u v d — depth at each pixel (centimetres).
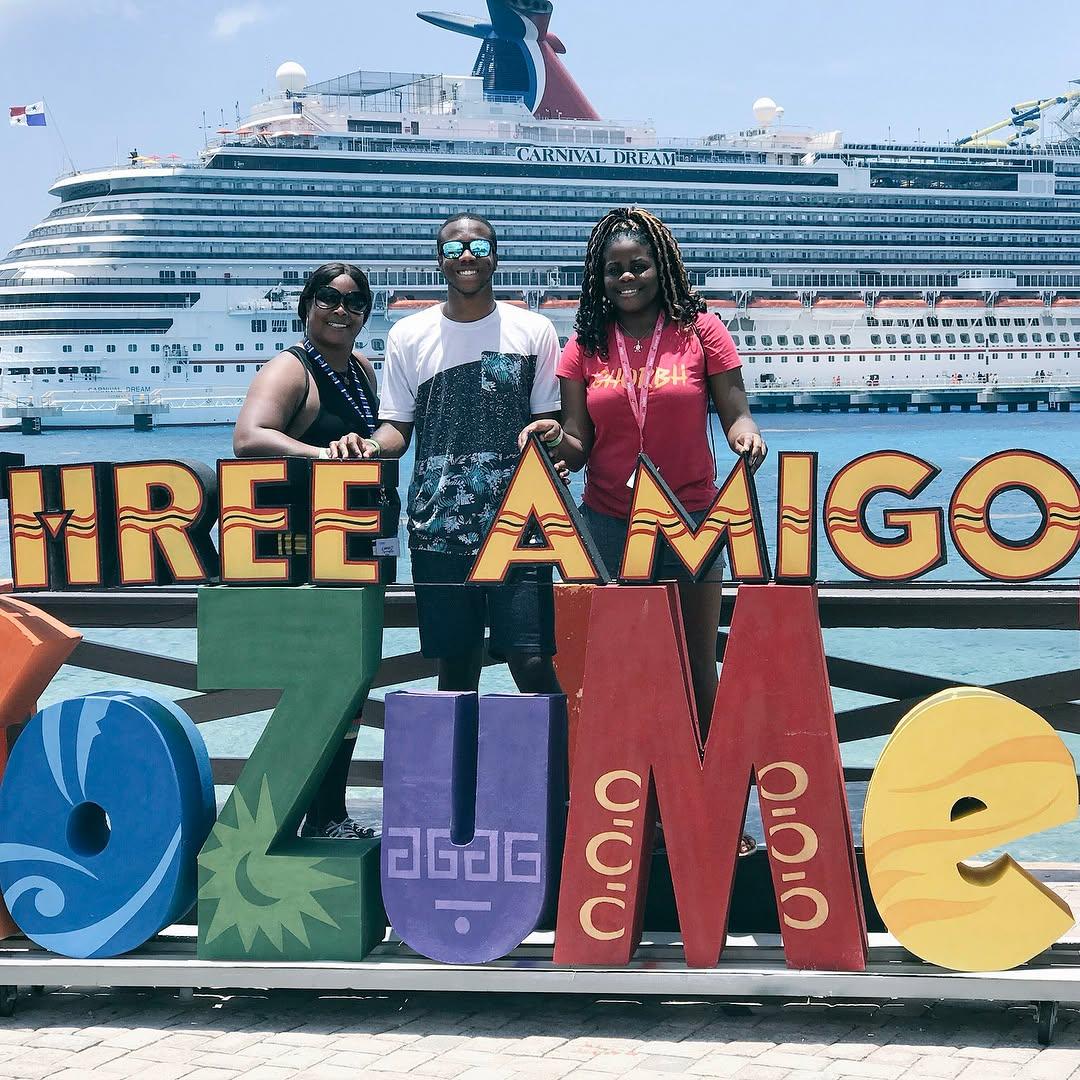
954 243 8581
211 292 7312
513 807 384
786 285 8306
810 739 378
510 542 389
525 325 427
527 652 413
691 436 431
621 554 439
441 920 387
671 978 375
